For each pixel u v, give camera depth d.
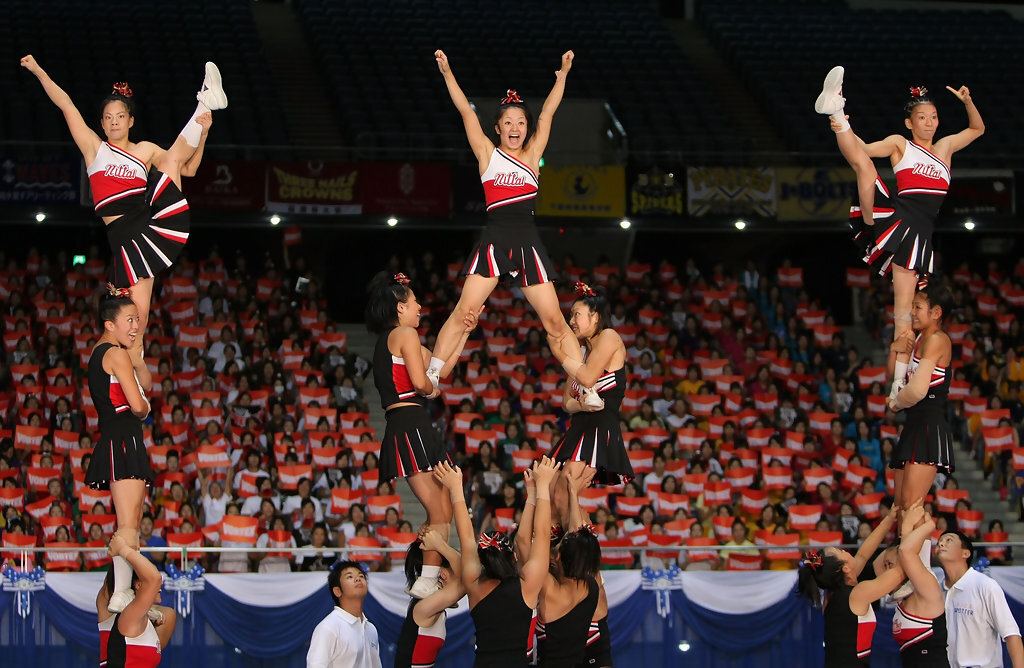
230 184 16.53
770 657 11.16
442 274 20.20
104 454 7.08
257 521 12.63
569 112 20.72
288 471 13.58
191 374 15.52
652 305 17.97
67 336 16.36
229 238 19.75
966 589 8.30
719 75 24.45
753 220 17.52
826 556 7.85
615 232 20.05
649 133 20.73
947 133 20.88
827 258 20.80
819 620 11.20
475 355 16.03
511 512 12.91
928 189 7.37
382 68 22.52
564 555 6.80
